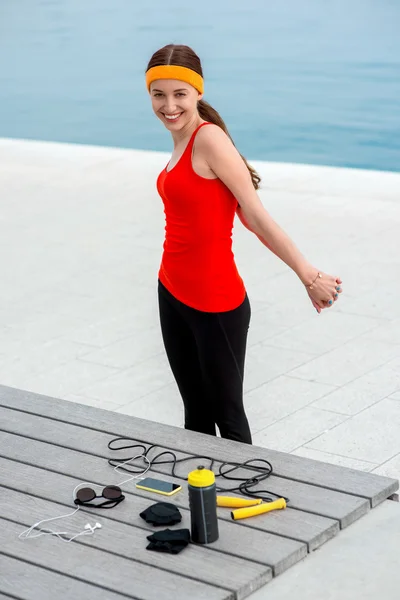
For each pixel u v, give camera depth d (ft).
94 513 13.41
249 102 77.20
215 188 14.20
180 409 21.20
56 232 35.78
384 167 60.13
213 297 14.67
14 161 48.01
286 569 12.14
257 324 26.04
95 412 16.79
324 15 106.52
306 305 27.30
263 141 67.46
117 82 87.81
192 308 14.85
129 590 11.55
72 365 23.93
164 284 15.26
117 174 44.39
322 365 23.16
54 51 100.37
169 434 15.71
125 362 23.99
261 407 21.04
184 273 14.79
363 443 19.17
